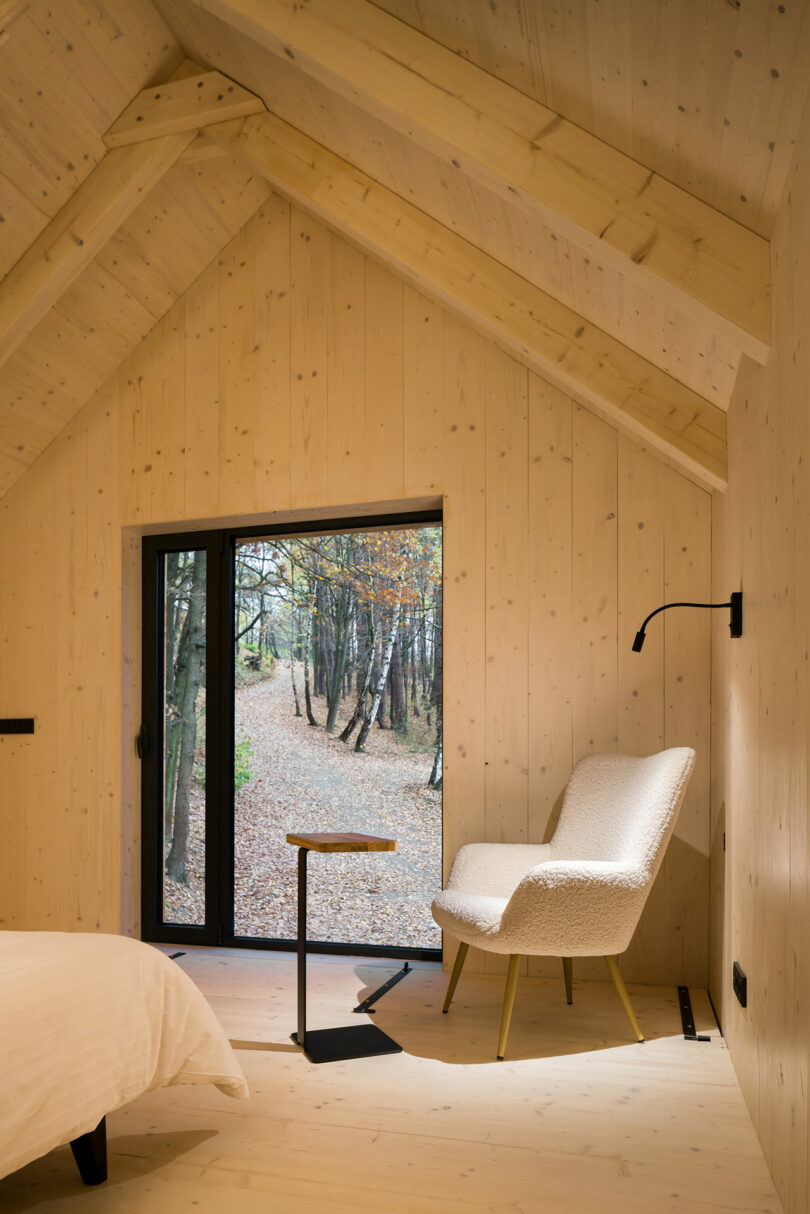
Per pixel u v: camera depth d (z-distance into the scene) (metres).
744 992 2.54
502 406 3.85
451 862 3.80
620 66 1.72
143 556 4.59
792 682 1.83
